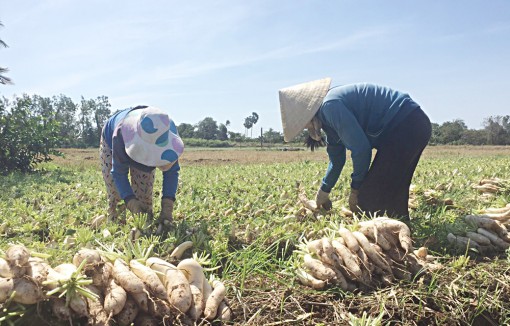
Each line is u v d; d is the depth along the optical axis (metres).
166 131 4.82
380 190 5.12
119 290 2.95
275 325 3.29
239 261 4.41
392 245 3.99
